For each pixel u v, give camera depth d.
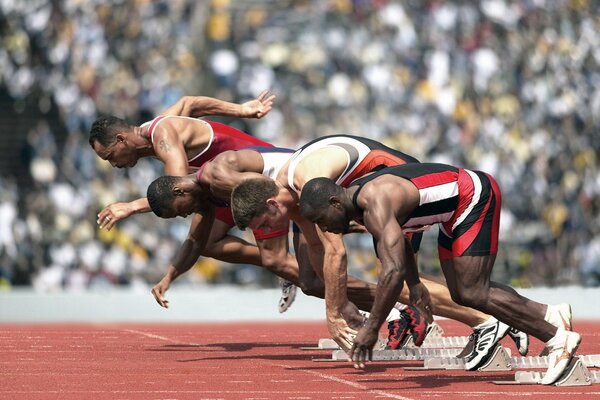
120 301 44.47
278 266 24.66
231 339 30.64
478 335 21.58
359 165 21.41
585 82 67.12
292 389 19.12
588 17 69.12
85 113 59.62
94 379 20.69
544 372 20.88
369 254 53.03
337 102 64.38
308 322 39.62
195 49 63.03
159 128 25.42
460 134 63.44
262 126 62.03
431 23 66.94
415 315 23.84
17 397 18.14
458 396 18.08
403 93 64.81
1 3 61.97
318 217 18.56
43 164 57.03
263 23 66.19
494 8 67.25
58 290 52.62
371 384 19.78
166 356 25.34
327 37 66.25
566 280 57.53
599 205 62.38
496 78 65.38
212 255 26.31
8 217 53.66
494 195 19.44
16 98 59.53
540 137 63.69
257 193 19.47
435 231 51.88
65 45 61.56
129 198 56.84
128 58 62.09
